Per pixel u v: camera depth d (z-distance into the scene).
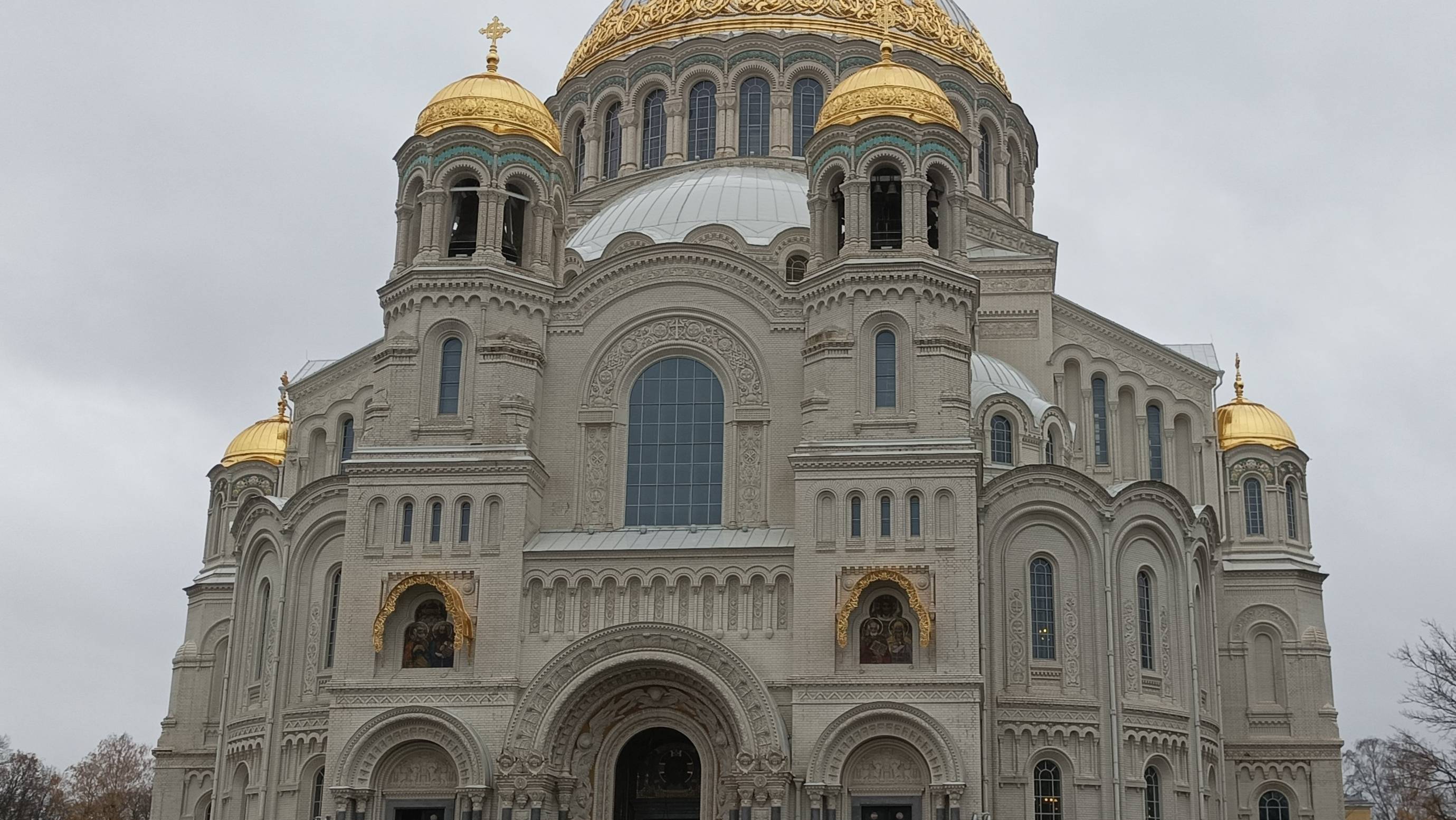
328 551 63.16
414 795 55.78
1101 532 60.34
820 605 55.25
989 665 57.69
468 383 59.62
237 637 67.00
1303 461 77.38
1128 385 73.06
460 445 58.84
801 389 59.72
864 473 56.31
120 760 145.38
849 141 60.66
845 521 55.91
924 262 58.50
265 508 66.88
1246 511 76.06
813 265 60.53
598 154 85.12
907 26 84.19
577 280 62.06
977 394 64.06
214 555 80.81
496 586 56.94
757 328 60.69
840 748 53.84
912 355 57.72
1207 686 64.12
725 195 73.44
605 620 56.84
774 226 71.44
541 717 55.25
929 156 60.47
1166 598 62.19
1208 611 65.19
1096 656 59.09
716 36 82.50
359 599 57.31
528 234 62.78
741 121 82.38
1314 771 71.19
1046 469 60.19
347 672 56.59
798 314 60.59
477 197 64.12
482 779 54.47
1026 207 88.06
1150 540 62.28
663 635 55.53
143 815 140.38
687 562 57.03
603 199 83.25
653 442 60.69
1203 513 65.25
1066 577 59.84
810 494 56.34
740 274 61.22
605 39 86.94
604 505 59.88
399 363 59.97
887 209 62.03
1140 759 58.97
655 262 61.78
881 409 57.62
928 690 53.84
